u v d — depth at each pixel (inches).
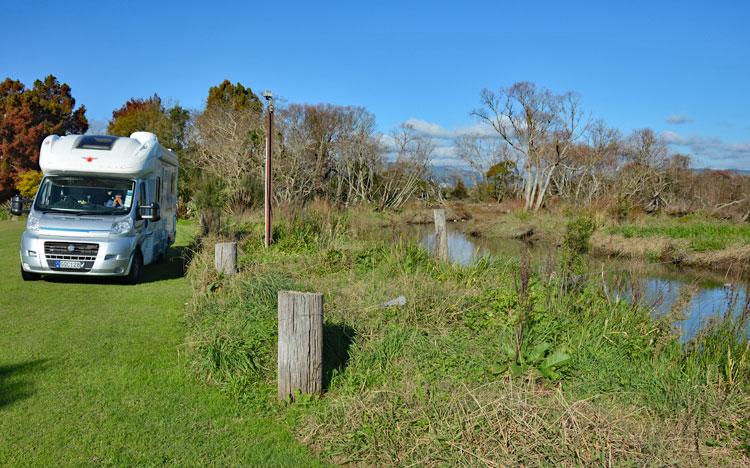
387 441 173.0
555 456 158.4
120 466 163.6
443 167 2132.1
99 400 207.0
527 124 1764.3
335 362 231.9
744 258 709.9
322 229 585.3
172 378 229.5
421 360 231.0
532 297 289.6
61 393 212.1
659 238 817.5
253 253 514.6
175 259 555.2
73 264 398.9
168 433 184.2
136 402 206.5
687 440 173.9
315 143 1571.1
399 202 1755.7
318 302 205.9
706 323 256.4
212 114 1304.1
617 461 157.5
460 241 1067.9
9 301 351.3
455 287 353.1
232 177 1146.0
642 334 259.6
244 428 189.6
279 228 593.3
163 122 1374.3
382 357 233.9
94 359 248.8
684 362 232.5
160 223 511.2
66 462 164.9
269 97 545.0
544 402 183.9
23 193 1301.7
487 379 212.7
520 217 1293.1
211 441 180.2
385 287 340.8
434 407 185.5
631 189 1726.1
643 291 305.6
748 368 219.8
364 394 204.5
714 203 1443.2
